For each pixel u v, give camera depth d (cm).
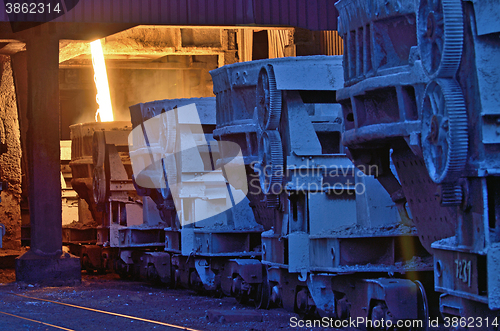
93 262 3656
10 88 4353
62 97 6469
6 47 3662
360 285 1446
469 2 976
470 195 998
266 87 1720
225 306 2122
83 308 2056
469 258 1003
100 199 3356
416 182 1327
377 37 1273
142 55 5456
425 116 1057
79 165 3869
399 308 1334
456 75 1006
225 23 2922
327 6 2984
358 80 1334
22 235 3972
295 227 1675
